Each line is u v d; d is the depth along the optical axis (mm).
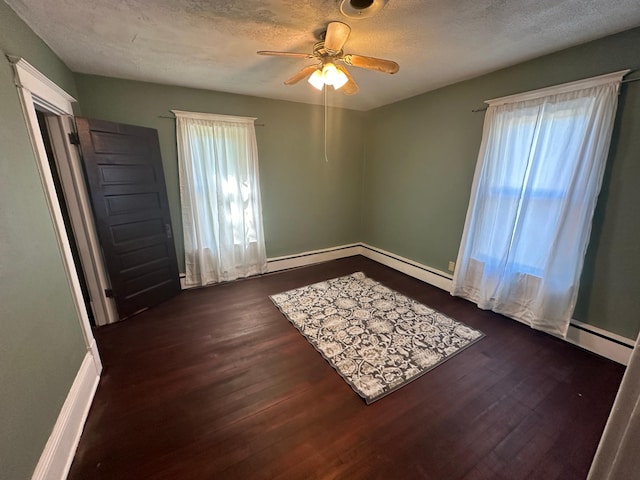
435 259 3652
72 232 2541
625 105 1964
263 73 2723
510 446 1518
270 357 2240
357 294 3375
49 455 1290
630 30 1879
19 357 1198
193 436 1569
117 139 2609
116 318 2764
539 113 2363
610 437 594
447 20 1768
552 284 2369
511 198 2637
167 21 1757
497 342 2416
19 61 1487
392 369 2098
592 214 2133
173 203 3314
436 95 3303
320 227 4535
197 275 3557
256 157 3670
